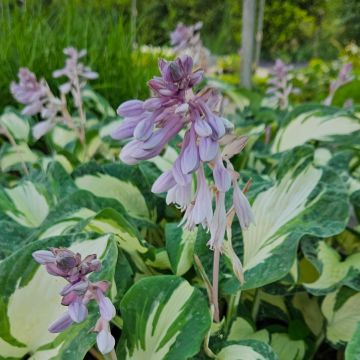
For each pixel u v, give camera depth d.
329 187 0.39
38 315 0.31
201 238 0.39
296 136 0.56
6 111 0.80
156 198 0.51
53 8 1.15
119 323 0.36
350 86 1.06
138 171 0.51
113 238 0.33
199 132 0.23
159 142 0.25
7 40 0.93
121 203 0.45
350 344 0.29
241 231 0.40
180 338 0.31
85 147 0.67
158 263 0.41
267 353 0.32
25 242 0.38
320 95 1.23
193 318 0.32
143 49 1.20
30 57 0.89
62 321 0.25
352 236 0.50
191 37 0.82
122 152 0.25
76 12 1.07
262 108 0.79
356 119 0.53
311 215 0.38
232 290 0.36
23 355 0.31
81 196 0.43
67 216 0.41
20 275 0.32
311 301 0.45
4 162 0.72
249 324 0.41
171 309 0.32
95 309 0.30
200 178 0.27
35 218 0.49
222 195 0.28
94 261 0.25
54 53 0.91
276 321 0.47
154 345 0.32
